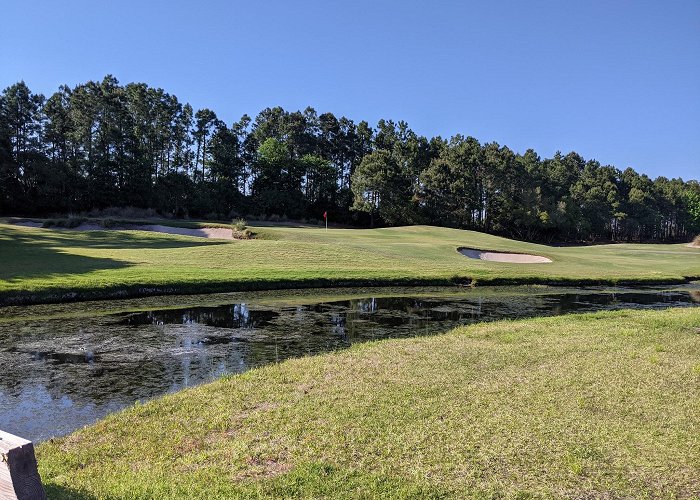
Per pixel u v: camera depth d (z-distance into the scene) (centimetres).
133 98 7156
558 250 4684
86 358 991
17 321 1330
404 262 2762
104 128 6594
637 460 519
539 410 652
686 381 780
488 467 501
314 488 455
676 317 1436
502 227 8519
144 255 2464
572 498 448
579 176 10644
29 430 646
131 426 612
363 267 2486
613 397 704
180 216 6631
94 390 803
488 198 8525
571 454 529
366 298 1878
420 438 564
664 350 998
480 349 1008
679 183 12569
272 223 6962
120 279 1800
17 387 813
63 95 7031
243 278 1988
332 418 623
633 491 461
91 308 1530
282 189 7781
